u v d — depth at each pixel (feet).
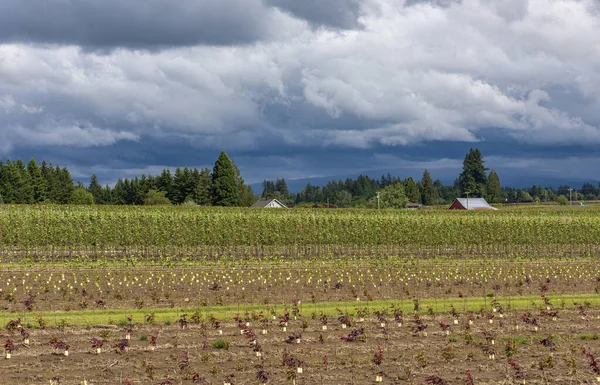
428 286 142.41
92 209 220.43
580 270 179.32
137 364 77.51
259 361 79.15
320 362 79.10
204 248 220.64
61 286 137.59
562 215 276.41
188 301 120.98
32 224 205.05
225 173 458.50
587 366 79.61
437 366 78.48
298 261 195.42
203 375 73.20
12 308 112.27
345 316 100.78
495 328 100.42
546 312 109.19
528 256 226.38
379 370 76.13
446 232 237.66
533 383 72.84
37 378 71.61
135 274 158.20
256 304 119.24
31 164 433.89
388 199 493.77
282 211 250.57
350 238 233.14
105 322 100.73
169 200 485.15
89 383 70.18
